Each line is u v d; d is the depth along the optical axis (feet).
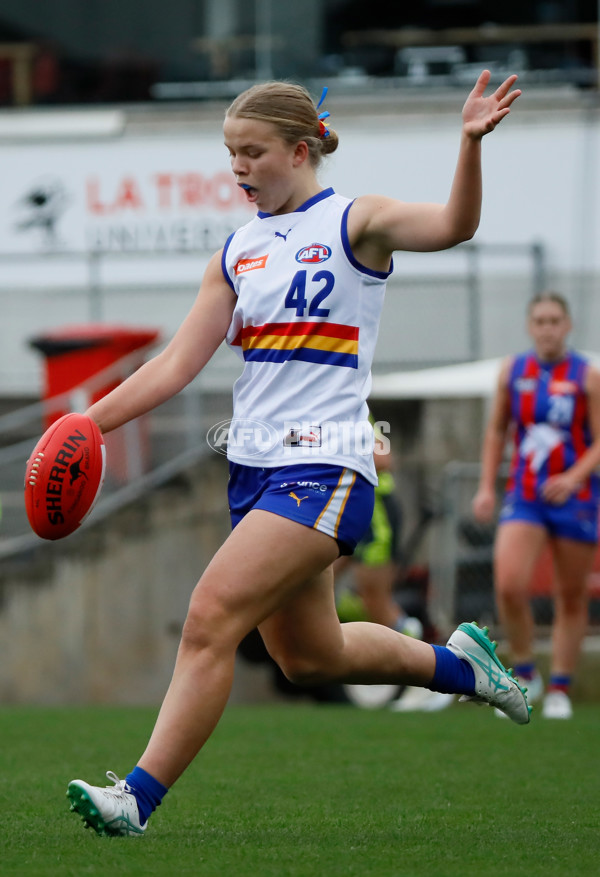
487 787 56.75
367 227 41.45
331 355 41.50
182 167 187.21
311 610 42.68
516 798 53.11
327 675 44.27
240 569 40.34
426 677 46.68
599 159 180.34
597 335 179.83
